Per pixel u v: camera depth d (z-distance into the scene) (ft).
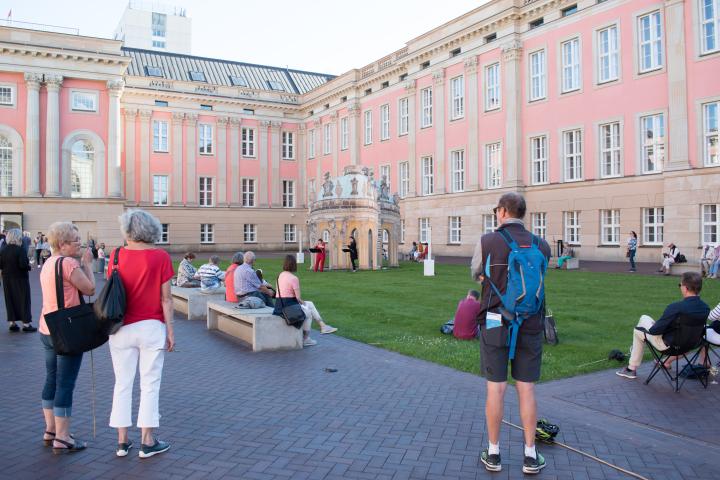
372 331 42.27
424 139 159.74
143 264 18.95
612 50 112.78
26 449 19.97
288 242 211.41
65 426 19.58
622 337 38.63
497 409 17.75
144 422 19.02
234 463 18.62
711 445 20.06
